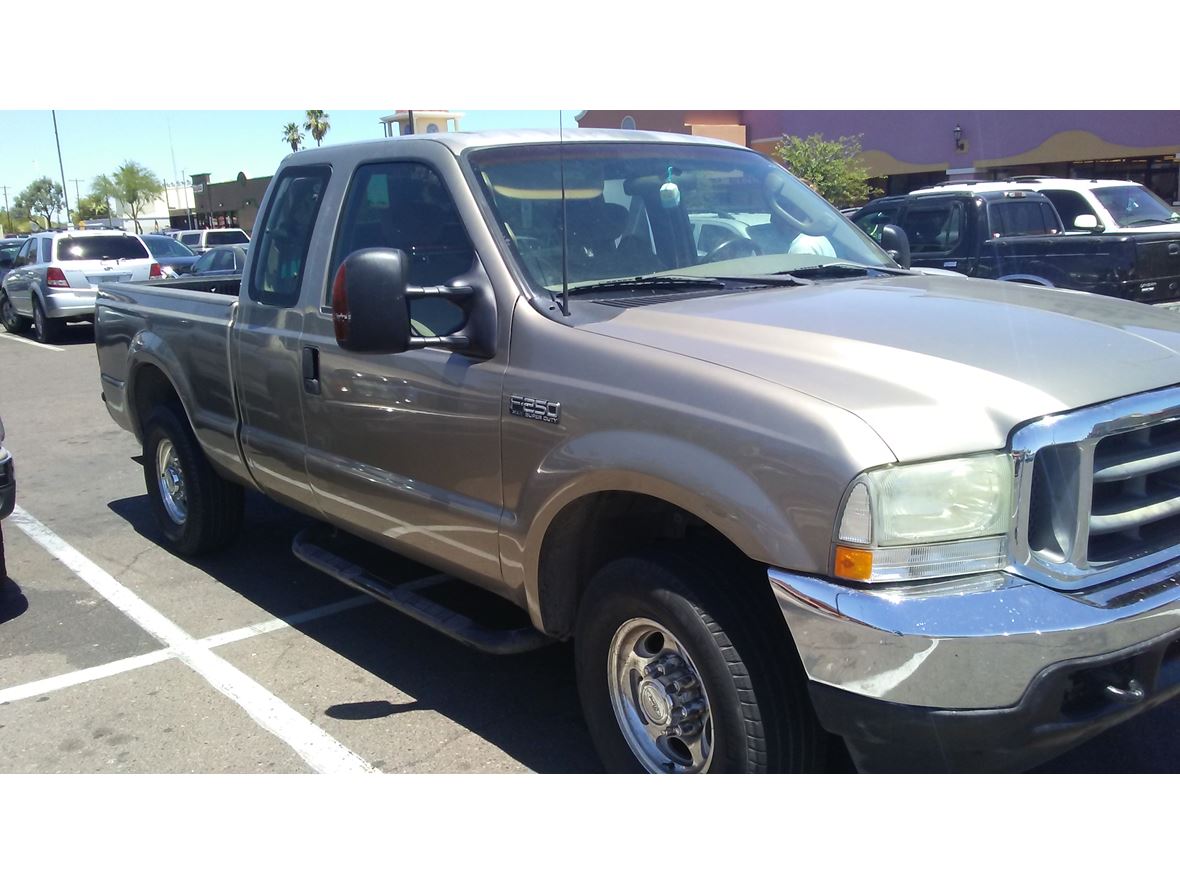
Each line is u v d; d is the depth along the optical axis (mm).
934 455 2428
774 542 2537
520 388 3203
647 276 3643
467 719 3885
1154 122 21156
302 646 4598
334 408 4047
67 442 9328
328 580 5445
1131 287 9195
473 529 3469
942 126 25047
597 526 3225
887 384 2578
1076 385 2609
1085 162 23422
